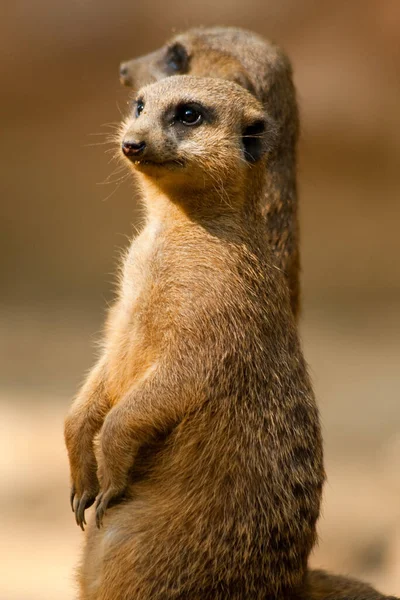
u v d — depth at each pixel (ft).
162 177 23.71
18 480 49.01
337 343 71.97
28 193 92.22
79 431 24.30
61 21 97.76
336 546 43.37
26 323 73.82
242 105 24.41
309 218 90.63
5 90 97.50
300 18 96.02
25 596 38.96
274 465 23.36
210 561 22.99
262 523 23.22
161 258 23.54
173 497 23.03
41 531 45.47
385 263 86.02
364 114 94.58
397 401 59.82
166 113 23.98
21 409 56.95
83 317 75.56
